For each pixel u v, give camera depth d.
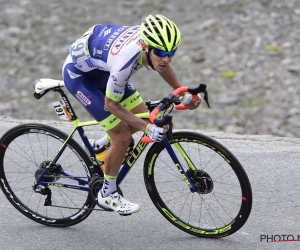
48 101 33.19
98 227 15.25
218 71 34.28
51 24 41.53
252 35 38.00
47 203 15.37
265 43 36.94
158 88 33.50
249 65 34.56
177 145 14.07
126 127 13.64
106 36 13.30
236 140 22.14
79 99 13.98
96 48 13.34
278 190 17.48
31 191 17.11
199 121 29.33
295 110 29.53
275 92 31.66
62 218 15.20
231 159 13.62
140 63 12.91
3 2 44.97
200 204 16.28
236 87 32.53
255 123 28.69
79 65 13.72
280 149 20.98
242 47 36.69
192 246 14.10
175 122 29.34
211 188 13.95
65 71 14.12
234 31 38.62
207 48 36.84
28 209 15.53
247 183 13.62
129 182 18.09
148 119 13.72
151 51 12.46
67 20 41.94
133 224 15.38
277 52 35.81
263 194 17.22
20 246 14.27
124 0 44.34
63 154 16.12
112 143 13.77
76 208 14.99
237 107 30.50
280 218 15.66
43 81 14.53
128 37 12.89
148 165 14.47
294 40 37.09
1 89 34.22
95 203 14.75
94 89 13.91
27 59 37.41
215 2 42.72
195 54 36.28
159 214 15.98
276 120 28.75
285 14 40.41
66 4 44.31
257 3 42.09
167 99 13.15
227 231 14.20
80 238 14.66
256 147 21.25
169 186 17.16
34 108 32.19
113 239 14.58
